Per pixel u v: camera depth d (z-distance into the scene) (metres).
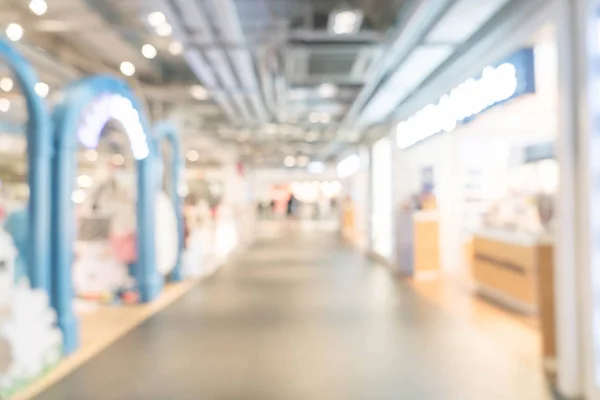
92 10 4.94
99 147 10.28
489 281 6.64
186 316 5.68
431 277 8.47
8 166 10.99
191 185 13.97
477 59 5.04
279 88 7.64
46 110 4.22
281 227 25.27
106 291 6.62
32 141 4.15
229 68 6.18
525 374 3.71
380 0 5.23
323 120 10.65
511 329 5.01
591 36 3.15
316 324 5.25
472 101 5.12
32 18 5.11
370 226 12.62
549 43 4.02
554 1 3.40
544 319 3.90
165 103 9.05
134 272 6.68
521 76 4.12
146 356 4.18
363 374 3.72
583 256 3.25
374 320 5.42
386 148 12.19
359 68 6.10
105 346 4.49
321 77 6.56
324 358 4.10
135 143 6.27
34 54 5.47
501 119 6.10
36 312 3.73
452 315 5.64
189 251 8.68
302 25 5.65
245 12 5.24
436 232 8.62
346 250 13.45
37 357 3.67
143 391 3.41
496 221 6.73
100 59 7.04
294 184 29.47
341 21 4.75
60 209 4.34
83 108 4.66
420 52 5.18
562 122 3.34
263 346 4.45
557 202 3.43
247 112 9.20
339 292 7.13
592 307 3.18
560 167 3.38
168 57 7.54
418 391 3.38
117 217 6.71
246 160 19.11
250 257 11.77
